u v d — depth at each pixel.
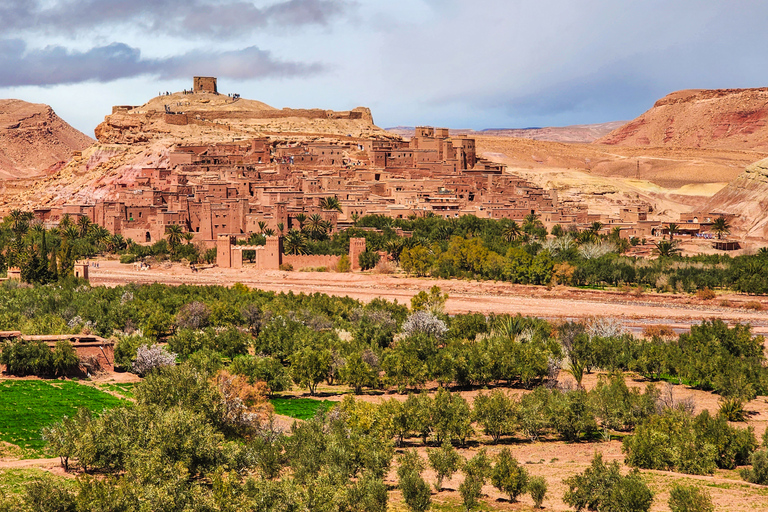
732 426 102.19
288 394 118.56
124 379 119.06
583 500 75.44
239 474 79.75
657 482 83.00
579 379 121.94
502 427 99.88
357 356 121.50
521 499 78.94
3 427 92.56
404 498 76.25
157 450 75.12
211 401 89.31
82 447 77.12
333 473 76.06
